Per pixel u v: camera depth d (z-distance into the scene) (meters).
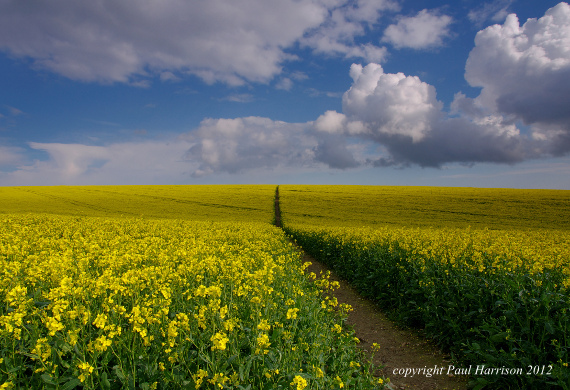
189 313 4.70
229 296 5.84
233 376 3.36
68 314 3.78
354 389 4.46
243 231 20.39
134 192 59.31
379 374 6.16
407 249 10.98
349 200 51.09
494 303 6.29
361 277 12.43
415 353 7.09
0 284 4.75
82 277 4.80
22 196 51.19
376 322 8.99
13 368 3.22
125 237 13.20
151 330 3.97
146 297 4.88
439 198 50.72
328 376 4.44
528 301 5.80
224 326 3.90
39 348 3.16
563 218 36.22
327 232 20.75
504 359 5.28
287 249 15.48
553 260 8.18
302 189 65.56
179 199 52.06
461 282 7.55
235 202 50.22
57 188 64.56
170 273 5.73
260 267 8.45
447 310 7.07
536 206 42.78
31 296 5.11
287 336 4.30
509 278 6.90
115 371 3.49
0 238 10.79
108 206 44.47
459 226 32.94
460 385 5.77
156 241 11.62
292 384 3.45
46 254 7.62
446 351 7.07
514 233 18.70
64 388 3.08
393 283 10.12
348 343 5.55
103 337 3.16
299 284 7.86
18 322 3.42
